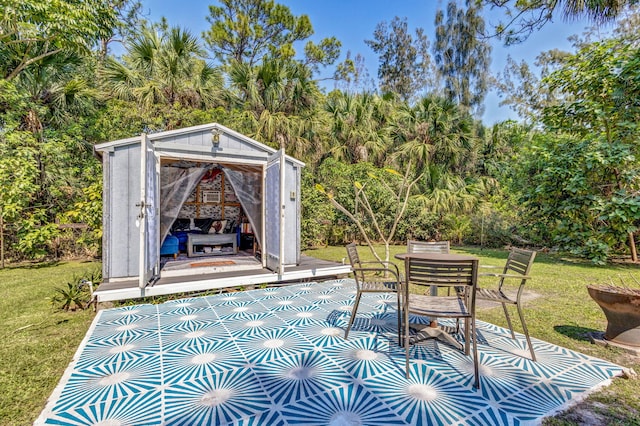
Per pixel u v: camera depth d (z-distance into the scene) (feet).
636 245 27.37
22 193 21.89
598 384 7.31
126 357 8.69
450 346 9.39
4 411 6.46
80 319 12.29
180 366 8.16
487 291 9.84
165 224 19.17
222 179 27.43
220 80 34.71
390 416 6.14
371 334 10.31
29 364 8.56
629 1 17.26
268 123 33.81
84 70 28.81
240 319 11.80
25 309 13.52
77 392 6.98
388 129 46.47
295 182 19.74
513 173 32.12
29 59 24.38
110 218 15.02
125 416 6.15
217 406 6.46
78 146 26.63
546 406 6.47
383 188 35.96
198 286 15.29
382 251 31.63
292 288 16.80
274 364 8.27
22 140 22.89
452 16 62.49
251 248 25.64
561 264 25.04
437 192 39.06
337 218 35.32
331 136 42.70
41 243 23.95
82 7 23.47
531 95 62.75
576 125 25.68
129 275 15.39
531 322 11.73
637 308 9.00
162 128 28.50
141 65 30.63
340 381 7.43
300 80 37.73
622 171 23.43
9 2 20.70
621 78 21.76
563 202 25.32
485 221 35.68
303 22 52.31
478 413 6.22
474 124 51.01
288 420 6.01
